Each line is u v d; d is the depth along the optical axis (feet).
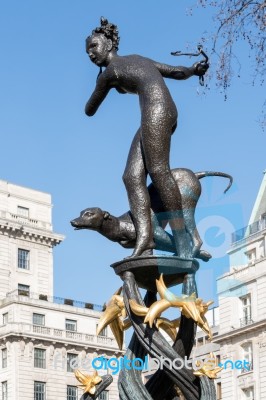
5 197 199.00
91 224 19.60
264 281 120.16
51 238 203.00
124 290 19.31
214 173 20.38
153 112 19.65
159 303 18.80
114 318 19.72
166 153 19.66
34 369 169.68
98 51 21.02
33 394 168.45
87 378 19.58
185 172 20.11
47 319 174.81
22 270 196.85
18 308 172.55
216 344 129.49
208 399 18.94
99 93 21.18
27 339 170.50
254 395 124.06
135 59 20.62
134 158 20.04
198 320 18.67
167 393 19.84
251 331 122.52
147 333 18.94
